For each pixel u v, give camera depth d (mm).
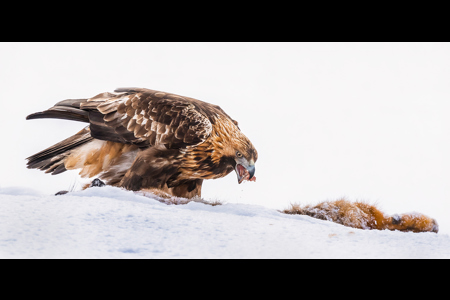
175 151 15641
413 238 10930
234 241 8773
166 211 10977
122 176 16625
